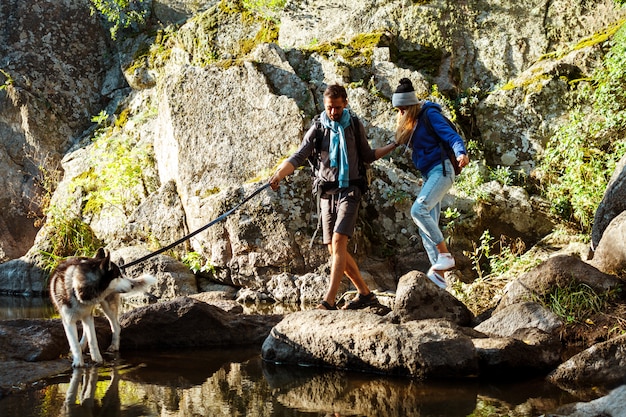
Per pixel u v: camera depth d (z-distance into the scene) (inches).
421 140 248.2
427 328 214.1
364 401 183.9
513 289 259.0
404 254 369.4
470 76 428.5
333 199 253.0
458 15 431.2
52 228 440.5
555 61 402.6
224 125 398.6
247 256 374.6
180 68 410.6
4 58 518.6
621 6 382.6
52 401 184.5
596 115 377.4
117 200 438.0
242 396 189.8
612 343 203.6
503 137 397.4
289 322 234.7
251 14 493.7
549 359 211.9
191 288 379.9
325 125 251.9
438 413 172.1
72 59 534.9
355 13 448.5
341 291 350.9
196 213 389.1
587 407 164.9
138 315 258.2
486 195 362.6
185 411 175.5
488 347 209.3
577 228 357.1
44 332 240.4
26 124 505.0
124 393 192.9
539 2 422.6
